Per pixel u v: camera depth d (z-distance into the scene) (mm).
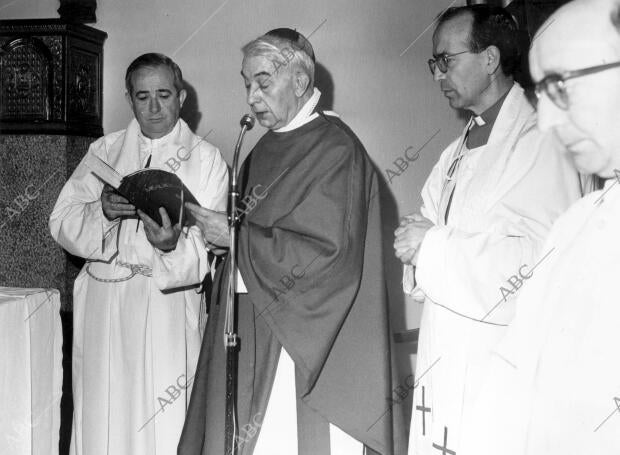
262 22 4223
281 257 2621
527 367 1571
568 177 2201
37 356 3127
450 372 2334
